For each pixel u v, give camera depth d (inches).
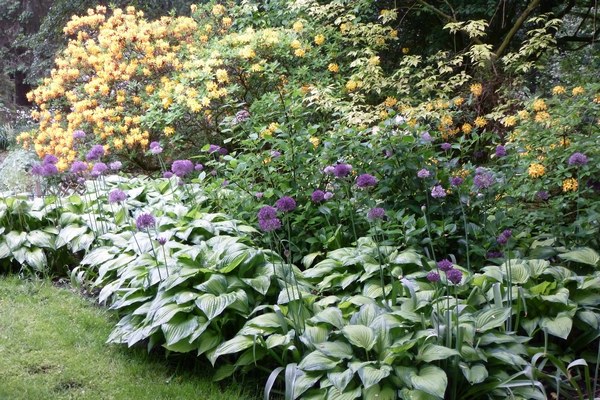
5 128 500.7
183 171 180.4
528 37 312.7
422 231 156.6
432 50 315.0
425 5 298.7
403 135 174.1
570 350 131.0
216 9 309.4
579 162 148.9
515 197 170.2
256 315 134.3
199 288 131.5
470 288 138.2
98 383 125.6
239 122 196.4
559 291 128.8
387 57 324.8
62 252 191.9
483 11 296.7
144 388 123.6
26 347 138.8
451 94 281.4
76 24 303.0
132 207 201.6
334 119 269.3
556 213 163.0
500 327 123.4
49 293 172.7
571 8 327.0
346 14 285.6
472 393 111.2
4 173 317.1
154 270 143.3
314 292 148.3
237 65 259.1
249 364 125.1
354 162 174.1
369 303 125.6
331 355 110.1
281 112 207.3
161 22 307.9
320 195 157.2
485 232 159.6
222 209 194.2
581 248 148.5
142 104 268.1
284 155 182.1
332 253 156.9
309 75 269.6
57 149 257.0
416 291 133.9
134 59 283.1
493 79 259.8
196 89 256.4
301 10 297.9
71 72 283.9
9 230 195.6
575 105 175.2
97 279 163.6
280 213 167.0
